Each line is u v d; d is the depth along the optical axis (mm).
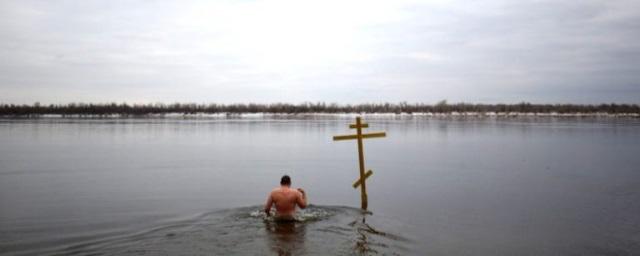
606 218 13930
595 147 40156
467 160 30531
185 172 24562
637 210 15062
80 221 13391
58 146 40500
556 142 46125
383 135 15266
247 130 70062
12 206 15641
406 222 13109
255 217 13133
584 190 18953
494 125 93188
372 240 11055
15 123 99125
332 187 19938
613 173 24062
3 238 11562
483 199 16953
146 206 15664
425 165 27891
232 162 29312
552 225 13070
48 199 16938
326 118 170875
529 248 10922
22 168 25844
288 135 57750
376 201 16516
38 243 11070
